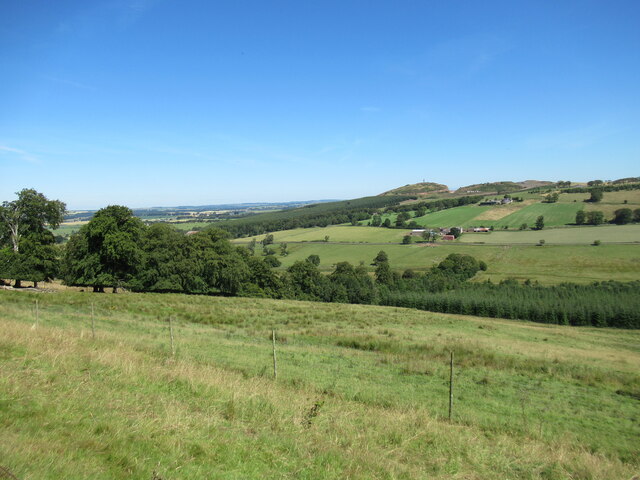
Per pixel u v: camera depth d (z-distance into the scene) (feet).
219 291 220.02
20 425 21.11
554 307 211.82
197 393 32.50
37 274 158.92
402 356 73.31
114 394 28.84
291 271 302.45
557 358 81.51
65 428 21.91
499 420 42.24
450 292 277.44
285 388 40.78
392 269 372.99
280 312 134.51
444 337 105.91
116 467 18.71
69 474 16.99
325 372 55.57
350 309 164.04
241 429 26.61
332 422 30.63
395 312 165.89
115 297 129.39
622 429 44.01
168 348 56.29
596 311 200.44
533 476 26.30
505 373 66.49
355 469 22.58
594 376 67.26
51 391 27.45
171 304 125.39
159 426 24.22
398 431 30.40
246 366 52.44
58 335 45.32
